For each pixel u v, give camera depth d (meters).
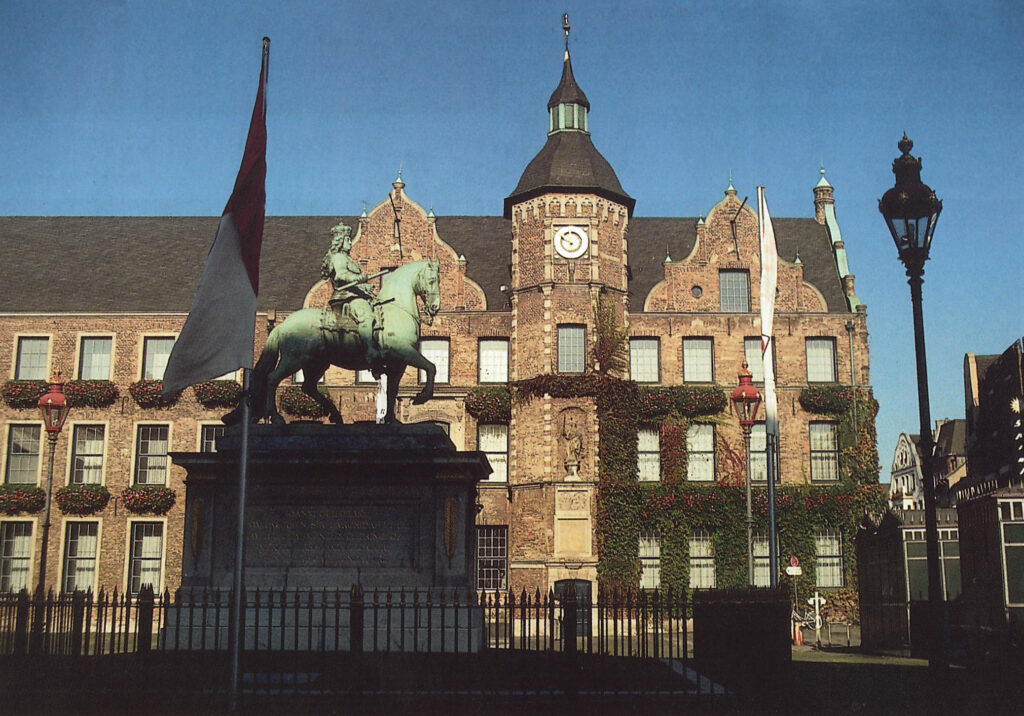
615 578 39.97
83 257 47.09
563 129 44.84
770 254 30.39
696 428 43.31
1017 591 24.28
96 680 14.71
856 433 43.25
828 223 48.97
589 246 42.47
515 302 43.06
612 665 16.92
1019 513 24.64
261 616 18.17
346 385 43.03
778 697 14.74
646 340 44.19
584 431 41.03
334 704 13.61
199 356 16.34
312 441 19.03
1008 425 38.41
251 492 18.73
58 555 41.56
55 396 30.44
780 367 43.94
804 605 41.47
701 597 15.91
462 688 14.58
